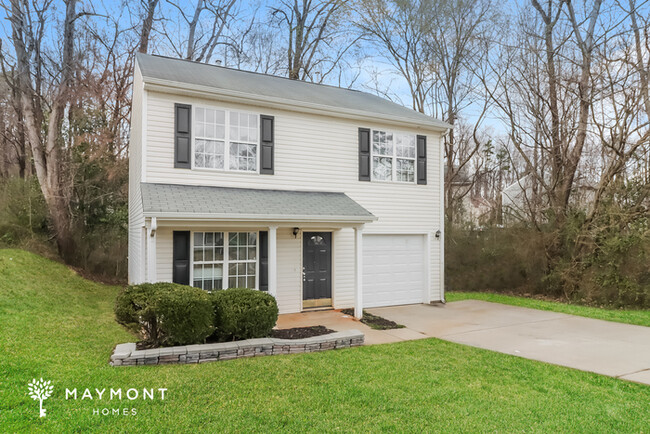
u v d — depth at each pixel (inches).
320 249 426.3
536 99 629.9
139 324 254.4
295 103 403.5
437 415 171.2
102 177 642.8
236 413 165.6
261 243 384.2
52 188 586.2
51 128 597.0
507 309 461.1
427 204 490.0
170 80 349.4
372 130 455.8
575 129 576.7
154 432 147.3
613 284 490.0
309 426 157.6
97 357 226.2
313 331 322.0
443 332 342.3
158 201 309.6
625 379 225.8
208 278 362.0
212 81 394.9
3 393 165.8
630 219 494.3
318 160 424.5
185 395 181.0
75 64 658.2
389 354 264.5
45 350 223.3
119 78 749.9
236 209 326.3
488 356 266.2
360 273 382.9
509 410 178.9
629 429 163.6
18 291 365.7
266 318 269.1
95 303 418.0
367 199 449.7
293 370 221.9
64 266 550.6
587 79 563.8
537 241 581.6
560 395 199.3
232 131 384.2
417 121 469.7
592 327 366.3
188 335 241.6
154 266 298.2
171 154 358.0
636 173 522.0
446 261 671.8
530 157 800.9
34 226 581.3
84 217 616.4
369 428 157.6
